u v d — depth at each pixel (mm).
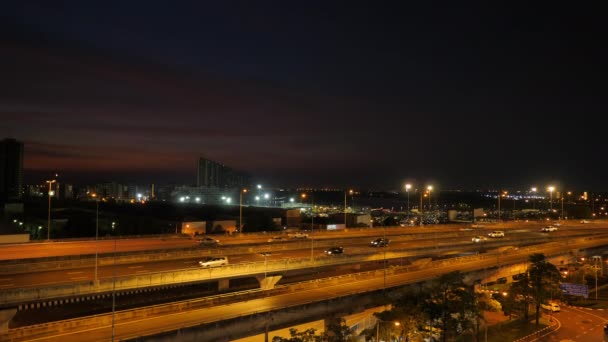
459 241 124812
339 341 54406
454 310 59688
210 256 85750
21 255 81375
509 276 97625
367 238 118125
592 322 91188
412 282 73625
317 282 70688
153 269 73062
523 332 84500
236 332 51594
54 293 54781
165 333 45938
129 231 138375
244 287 84125
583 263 122562
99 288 58375
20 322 62281
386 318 60156
